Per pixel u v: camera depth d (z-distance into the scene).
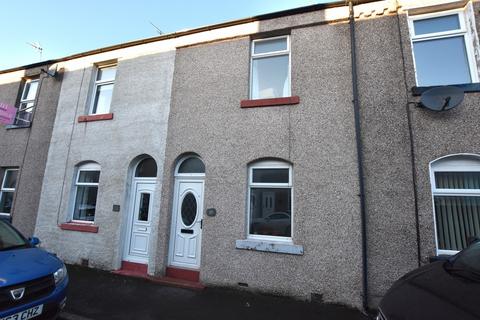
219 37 7.14
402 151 5.32
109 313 4.74
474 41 5.43
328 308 5.06
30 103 9.70
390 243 5.10
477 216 5.00
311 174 5.72
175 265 6.57
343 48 6.06
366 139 5.55
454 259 3.32
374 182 5.36
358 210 5.33
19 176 8.90
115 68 8.72
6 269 3.67
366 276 5.06
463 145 5.02
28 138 9.12
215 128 6.64
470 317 2.12
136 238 7.14
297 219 5.63
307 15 6.45
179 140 6.94
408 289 2.86
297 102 6.07
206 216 6.27
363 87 5.77
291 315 4.76
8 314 3.39
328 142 5.74
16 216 8.59
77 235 7.57
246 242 5.84
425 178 5.11
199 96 7.00
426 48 5.84
